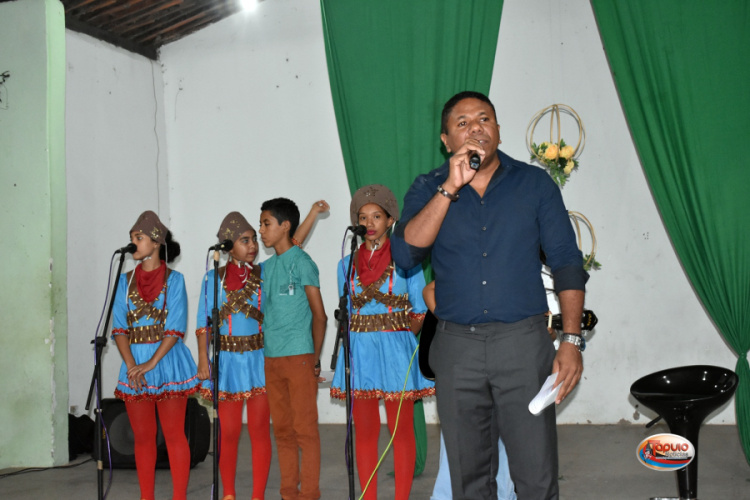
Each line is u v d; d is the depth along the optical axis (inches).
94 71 219.5
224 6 236.7
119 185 226.2
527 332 76.7
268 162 238.5
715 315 159.6
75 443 191.6
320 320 142.9
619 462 171.0
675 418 124.3
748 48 147.9
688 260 159.9
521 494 77.6
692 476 126.8
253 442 141.8
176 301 140.6
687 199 156.1
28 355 184.4
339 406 229.6
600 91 210.5
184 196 246.4
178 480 139.8
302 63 236.1
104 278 218.5
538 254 80.0
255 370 141.6
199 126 245.3
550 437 76.8
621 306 209.8
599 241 210.8
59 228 187.5
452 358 78.7
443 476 130.5
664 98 152.3
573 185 212.2
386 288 130.9
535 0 215.2
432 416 220.5
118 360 222.1
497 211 78.7
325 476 167.9
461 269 78.7
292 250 143.9
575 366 73.1
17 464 183.5
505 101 216.2
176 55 247.4
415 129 153.0
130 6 214.4
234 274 143.0
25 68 186.4
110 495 156.6
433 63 152.1
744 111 149.3
